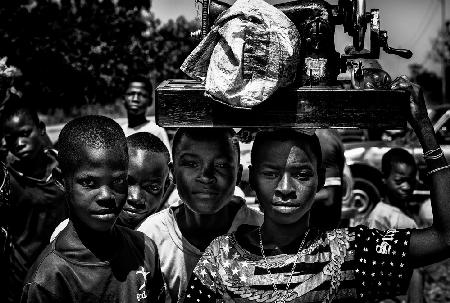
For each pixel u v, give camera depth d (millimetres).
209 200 2748
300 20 2596
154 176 3254
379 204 5551
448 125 2449
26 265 4184
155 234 3021
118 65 11953
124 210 3244
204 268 2330
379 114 2234
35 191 4223
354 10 2445
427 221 7016
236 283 2289
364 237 2311
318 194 4477
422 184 8523
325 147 4512
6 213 3703
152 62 12703
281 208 2258
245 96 2145
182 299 2508
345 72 2725
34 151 4332
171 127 2264
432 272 7664
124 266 2500
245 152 7578
